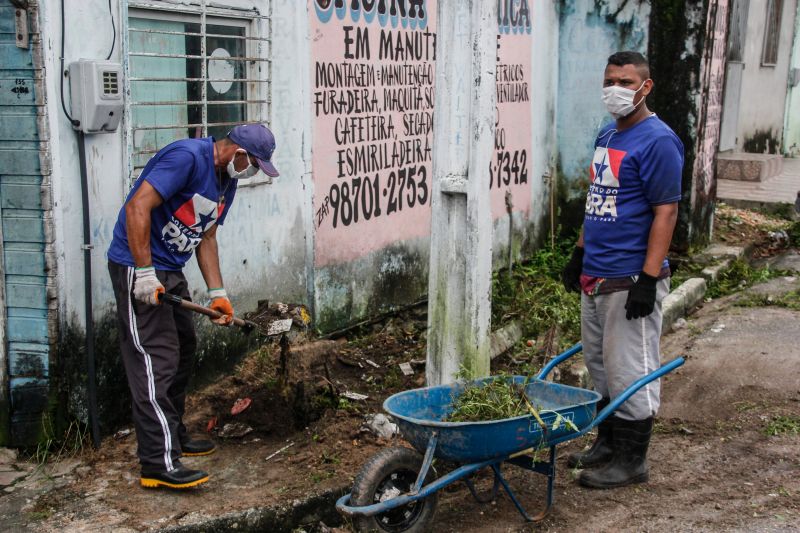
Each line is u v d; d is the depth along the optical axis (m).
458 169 5.12
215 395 5.74
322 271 6.76
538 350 6.86
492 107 5.07
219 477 4.75
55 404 4.86
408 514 4.24
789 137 18.42
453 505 4.71
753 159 13.76
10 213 4.68
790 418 5.71
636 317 4.52
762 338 7.32
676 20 9.06
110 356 5.14
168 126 5.40
